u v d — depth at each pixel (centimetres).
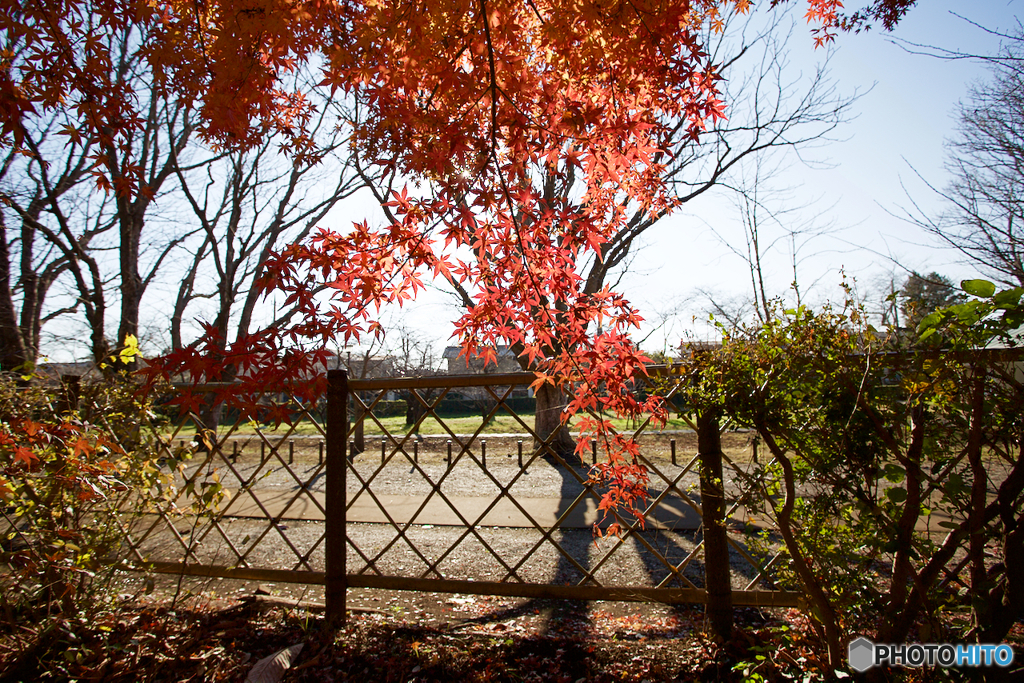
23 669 253
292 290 223
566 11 294
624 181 313
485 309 281
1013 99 666
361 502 705
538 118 282
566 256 276
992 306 187
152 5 307
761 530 252
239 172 1452
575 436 305
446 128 259
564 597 313
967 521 197
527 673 256
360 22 305
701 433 272
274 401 232
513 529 562
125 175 310
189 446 323
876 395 200
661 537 515
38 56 269
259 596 347
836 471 211
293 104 380
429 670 259
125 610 318
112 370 322
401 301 262
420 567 431
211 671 262
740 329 221
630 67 312
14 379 302
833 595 226
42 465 264
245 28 284
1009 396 195
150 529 344
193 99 320
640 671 252
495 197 250
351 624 308
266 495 765
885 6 392
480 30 281
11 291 923
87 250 1098
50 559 265
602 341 283
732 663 252
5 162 828
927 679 205
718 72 314
